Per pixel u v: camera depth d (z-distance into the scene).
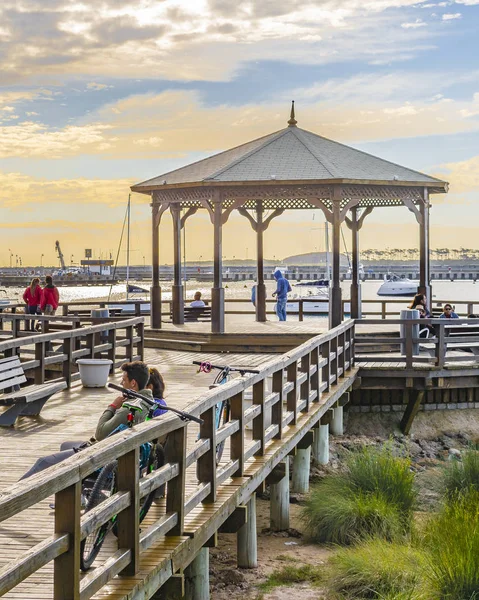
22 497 3.67
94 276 172.25
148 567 5.13
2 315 15.36
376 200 21.62
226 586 8.01
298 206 21.45
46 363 11.88
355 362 15.35
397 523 9.09
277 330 19.22
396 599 6.91
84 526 4.30
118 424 6.10
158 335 19.56
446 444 14.53
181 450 5.72
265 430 8.61
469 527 7.96
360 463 10.31
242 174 18.58
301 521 10.14
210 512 6.32
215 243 18.66
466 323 15.25
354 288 21.70
